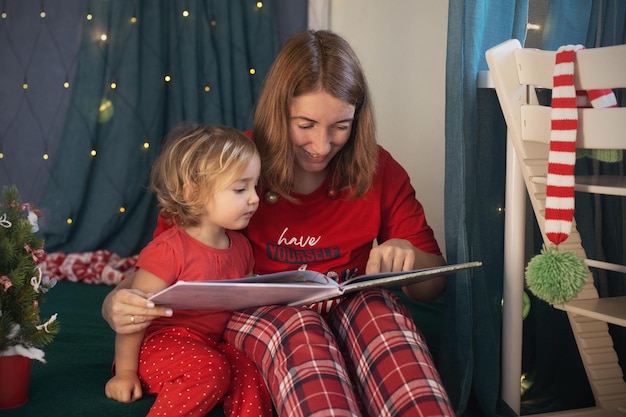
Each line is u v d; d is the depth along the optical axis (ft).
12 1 9.41
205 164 5.18
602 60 4.83
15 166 9.54
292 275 4.98
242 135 5.43
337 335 5.15
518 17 6.14
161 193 5.47
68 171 9.21
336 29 9.77
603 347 5.73
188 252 5.26
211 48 9.32
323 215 5.76
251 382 5.00
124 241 9.34
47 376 5.58
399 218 5.99
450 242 5.84
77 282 8.80
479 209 6.15
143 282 5.15
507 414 5.85
